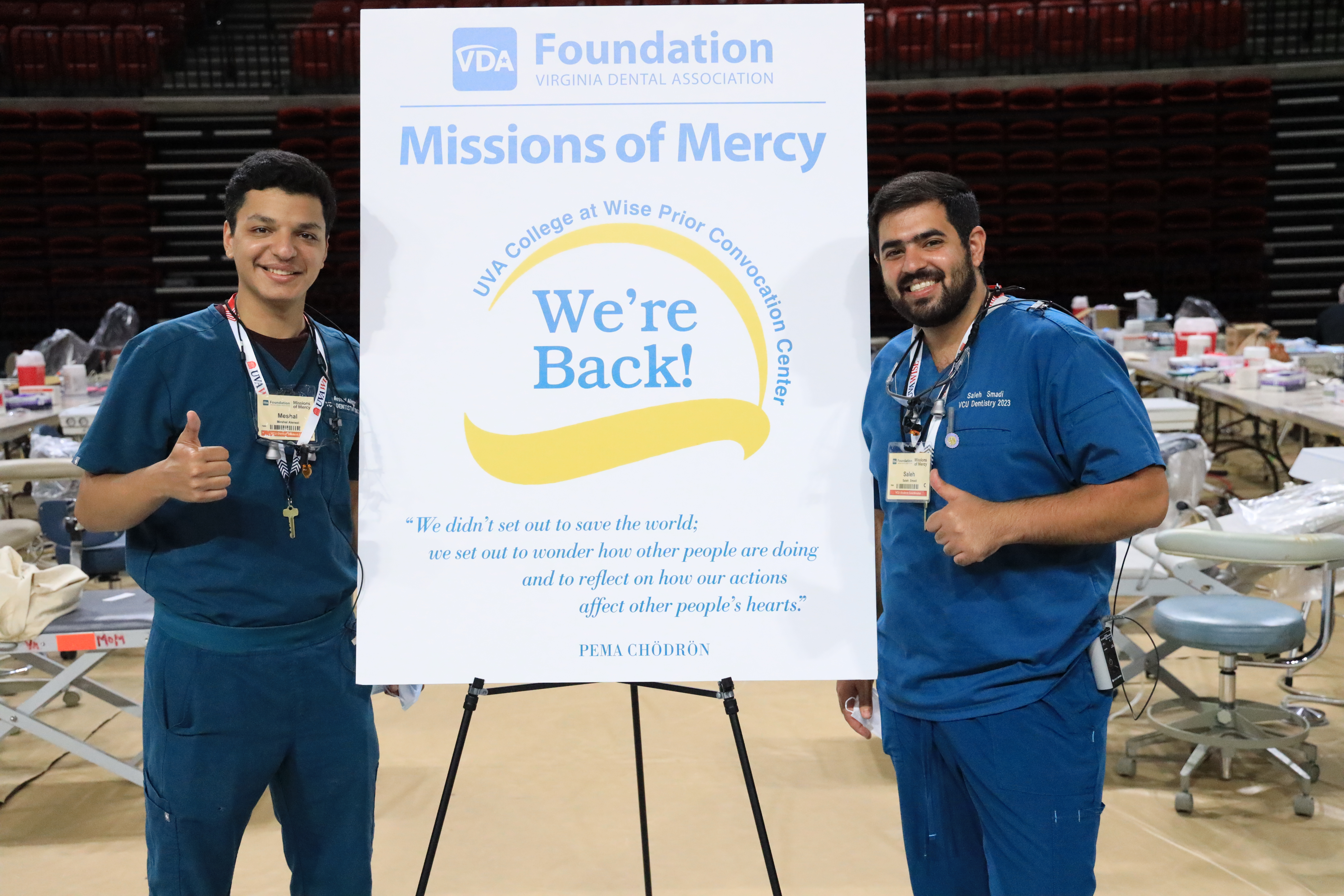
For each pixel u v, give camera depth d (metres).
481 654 1.56
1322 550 2.83
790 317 1.57
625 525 1.56
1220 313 9.73
